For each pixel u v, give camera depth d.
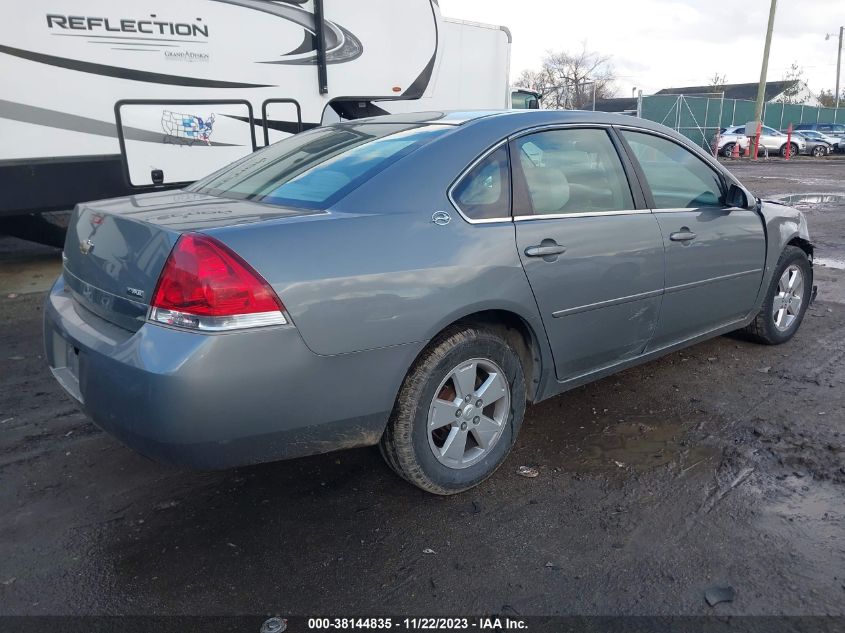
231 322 2.38
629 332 3.70
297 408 2.55
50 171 6.58
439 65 9.66
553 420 3.91
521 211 3.20
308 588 2.55
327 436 2.68
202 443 2.42
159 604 2.47
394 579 2.60
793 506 3.05
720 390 4.30
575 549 2.77
